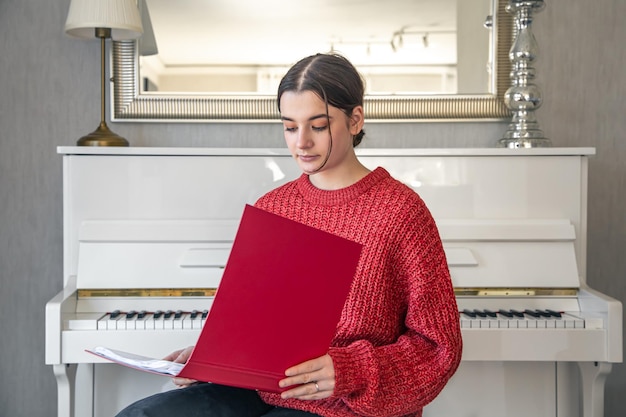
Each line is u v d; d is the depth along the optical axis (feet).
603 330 7.31
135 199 8.04
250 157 8.15
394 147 9.84
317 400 4.53
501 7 9.62
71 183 7.98
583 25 9.86
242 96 9.61
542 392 8.40
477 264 7.89
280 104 4.66
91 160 8.00
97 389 8.15
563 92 9.90
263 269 3.88
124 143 8.75
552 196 8.24
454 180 8.23
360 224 4.63
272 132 9.78
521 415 8.40
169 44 9.53
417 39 9.63
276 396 4.67
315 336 4.02
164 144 9.73
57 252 9.78
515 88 9.02
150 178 8.06
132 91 9.55
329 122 4.52
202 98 9.59
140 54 9.53
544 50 9.86
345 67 4.62
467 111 9.70
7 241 9.73
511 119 9.75
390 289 4.61
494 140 9.87
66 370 7.18
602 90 9.92
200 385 4.73
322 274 3.92
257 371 4.03
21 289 9.77
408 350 4.42
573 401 8.39
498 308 7.96
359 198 4.70
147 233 7.86
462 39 9.65
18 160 9.67
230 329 3.93
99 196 8.01
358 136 5.16
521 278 7.91
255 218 3.84
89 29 8.90
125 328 7.14
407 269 4.58
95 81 9.64
